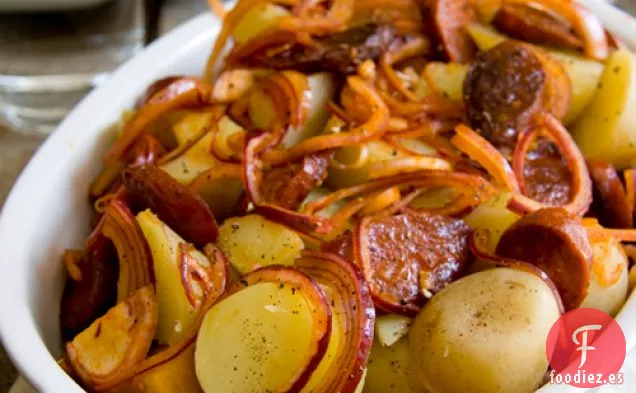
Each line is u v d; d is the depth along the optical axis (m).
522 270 0.51
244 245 0.54
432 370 0.50
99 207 0.57
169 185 0.53
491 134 0.57
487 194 0.55
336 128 0.58
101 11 0.88
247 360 0.48
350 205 0.55
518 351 0.49
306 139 0.58
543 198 0.56
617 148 0.60
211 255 0.52
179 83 0.59
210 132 0.59
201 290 0.51
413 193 0.56
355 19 0.63
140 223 0.52
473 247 0.53
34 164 0.56
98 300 0.54
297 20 0.60
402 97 0.59
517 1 0.62
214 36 0.66
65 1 0.82
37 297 0.53
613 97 0.59
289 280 0.49
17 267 0.52
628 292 0.54
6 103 0.79
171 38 0.65
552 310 0.50
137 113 0.59
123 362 0.50
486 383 0.49
